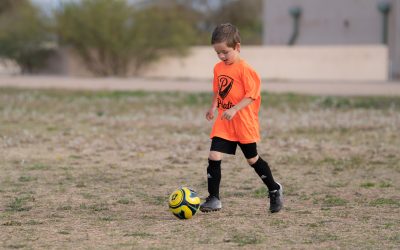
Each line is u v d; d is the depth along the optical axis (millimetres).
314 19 53000
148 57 52500
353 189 11414
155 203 10266
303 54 48719
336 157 15062
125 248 7496
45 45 56406
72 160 14617
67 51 53781
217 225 8695
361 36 50344
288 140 17734
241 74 9102
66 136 18594
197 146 16500
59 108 27000
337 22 51625
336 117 23078
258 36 91750
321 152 15797
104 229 8461
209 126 20859
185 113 24984
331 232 8281
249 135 9180
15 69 60562
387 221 8922
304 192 11156
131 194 11008
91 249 7457
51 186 11633
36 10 55344
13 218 9125
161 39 51625
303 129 20109
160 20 51938
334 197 10680
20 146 16625
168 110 26125
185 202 8969
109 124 21562
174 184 11953
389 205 10031
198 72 51906
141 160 14672
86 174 12891
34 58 56500
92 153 15617
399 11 46531
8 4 73312
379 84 39688
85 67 53906
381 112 24547
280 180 12320
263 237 8016
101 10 51156
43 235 8133
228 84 9180
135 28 51406
